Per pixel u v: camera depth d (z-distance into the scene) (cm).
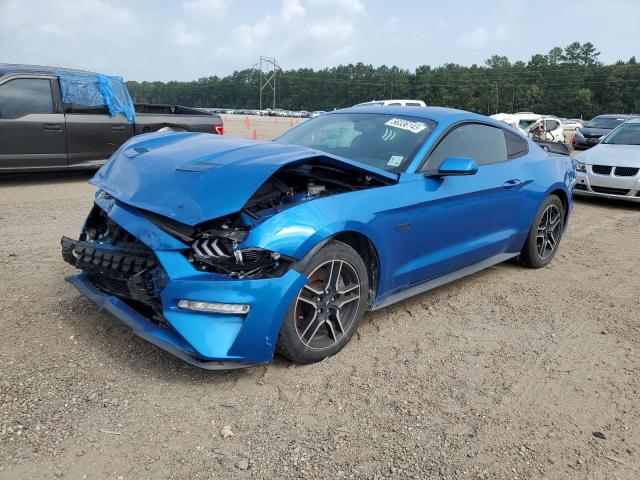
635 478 234
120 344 327
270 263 284
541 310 423
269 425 258
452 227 396
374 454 241
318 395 285
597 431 267
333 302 317
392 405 280
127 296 311
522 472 235
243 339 274
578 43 12912
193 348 268
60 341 328
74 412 259
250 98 15088
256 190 284
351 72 14612
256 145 346
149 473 222
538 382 312
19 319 356
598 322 404
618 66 12038
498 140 469
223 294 270
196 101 15475
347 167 333
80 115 926
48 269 459
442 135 399
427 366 323
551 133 2212
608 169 891
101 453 233
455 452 246
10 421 249
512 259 552
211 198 281
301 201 315
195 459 232
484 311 416
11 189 866
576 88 11900
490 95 12369
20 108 862
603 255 595
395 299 370
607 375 324
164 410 266
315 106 14688
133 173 329
